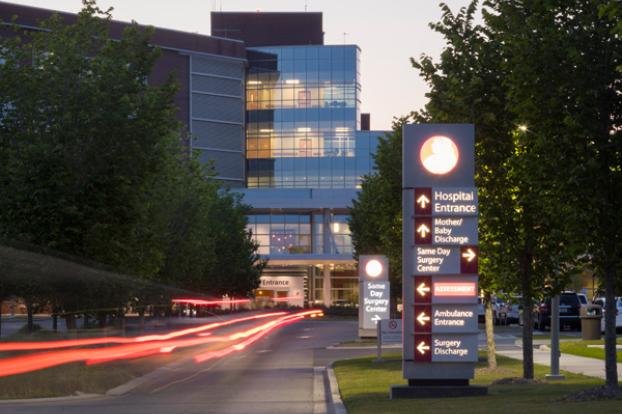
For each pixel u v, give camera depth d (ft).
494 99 78.33
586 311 148.66
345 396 70.28
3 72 91.97
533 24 57.21
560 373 88.43
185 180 150.82
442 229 68.03
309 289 447.01
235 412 63.41
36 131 92.48
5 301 82.02
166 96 95.66
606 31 55.57
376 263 164.96
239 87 481.46
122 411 64.08
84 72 93.86
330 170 479.82
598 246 56.80
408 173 68.59
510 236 76.64
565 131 56.08
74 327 88.69
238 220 251.19
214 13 516.73
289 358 125.39
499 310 231.30
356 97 482.69
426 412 53.52
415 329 67.41
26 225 87.10
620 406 50.70
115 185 91.56
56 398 73.36
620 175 55.88
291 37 517.14
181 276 153.07
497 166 78.38
